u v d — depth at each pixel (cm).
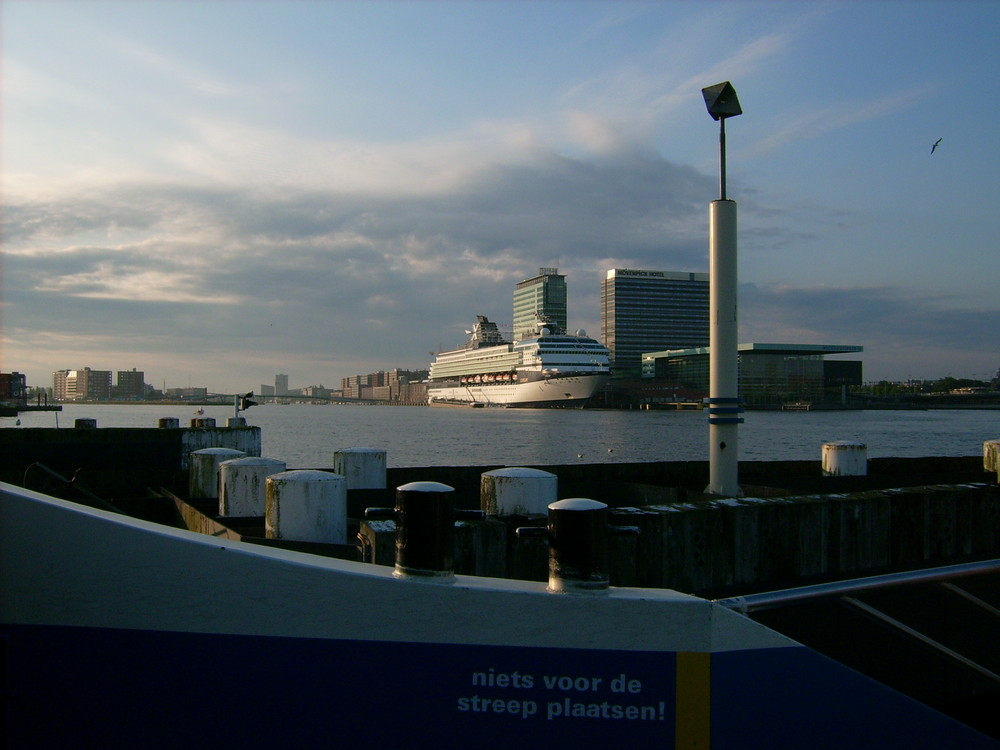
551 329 15325
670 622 297
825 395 19075
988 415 16012
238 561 276
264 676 278
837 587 362
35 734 263
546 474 787
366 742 284
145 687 270
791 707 311
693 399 16625
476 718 289
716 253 1079
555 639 290
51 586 264
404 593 285
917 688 615
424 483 305
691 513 805
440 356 19700
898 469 1647
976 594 671
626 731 294
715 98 1085
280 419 13375
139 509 1089
